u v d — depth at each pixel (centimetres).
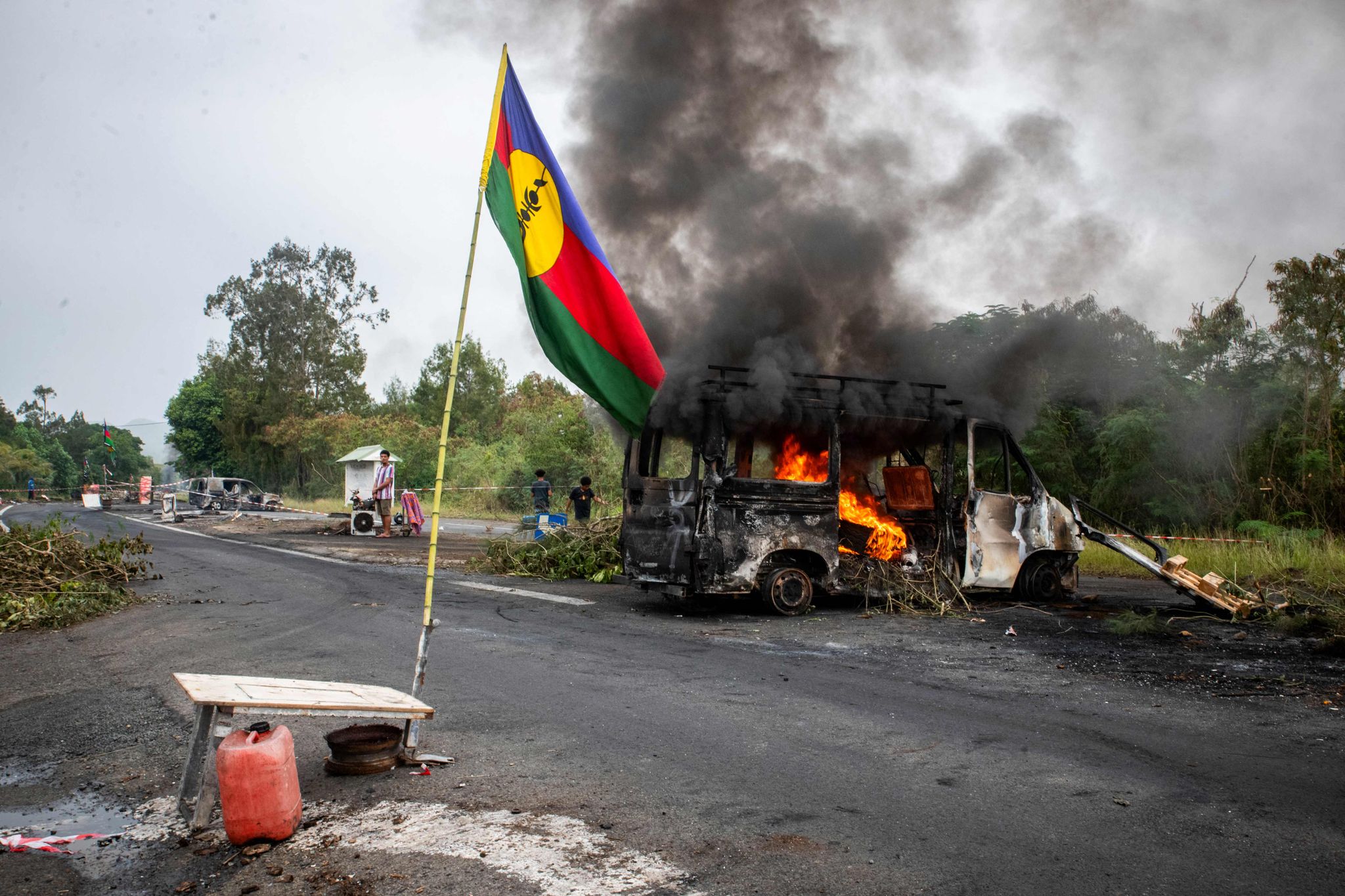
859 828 361
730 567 880
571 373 520
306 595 1091
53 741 500
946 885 310
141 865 335
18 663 720
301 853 341
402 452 3844
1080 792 402
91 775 443
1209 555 1223
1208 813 376
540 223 519
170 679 639
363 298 6231
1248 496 1466
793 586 909
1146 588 1124
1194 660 680
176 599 1058
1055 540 995
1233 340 1561
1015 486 1040
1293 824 364
